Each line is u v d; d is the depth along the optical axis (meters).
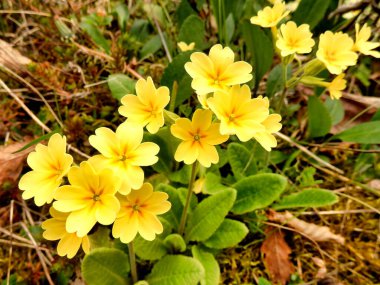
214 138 0.12
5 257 0.19
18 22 0.27
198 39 0.25
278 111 0.20
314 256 0.20
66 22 0.27
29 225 0.20
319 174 0.23
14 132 0.23
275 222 0.20
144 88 0.13
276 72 0.24
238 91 0.12
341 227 0.21
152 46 0.27
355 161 0.24
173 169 0.22
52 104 0.24
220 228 0.18
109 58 0.25
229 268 0.19
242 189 0.19
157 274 0.17
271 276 0.19
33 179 0.12
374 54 0.17
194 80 0.12
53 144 0.12
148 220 0.12
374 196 0.22
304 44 0.17
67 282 0.18
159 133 0.20
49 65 0.25
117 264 0.16
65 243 0.12
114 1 0.31
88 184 0.11
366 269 0.19
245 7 0.25
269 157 0.22
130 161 0.11
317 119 0.23
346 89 0.27
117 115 0.24
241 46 0.26
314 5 0.23
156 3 0.30
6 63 0.24
